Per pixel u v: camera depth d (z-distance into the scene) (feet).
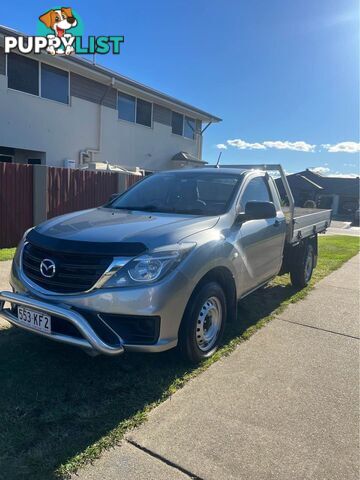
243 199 14.52
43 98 47.70
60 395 9.93
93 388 10.34
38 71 46.83
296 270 20.89
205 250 11.15
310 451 8.32
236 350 13.19
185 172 16.30
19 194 31.12
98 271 9.72
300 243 21.01
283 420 9.37
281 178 18.54
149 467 7.68
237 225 13.44
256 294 20.24
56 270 10.12
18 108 45.03
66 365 11.47
